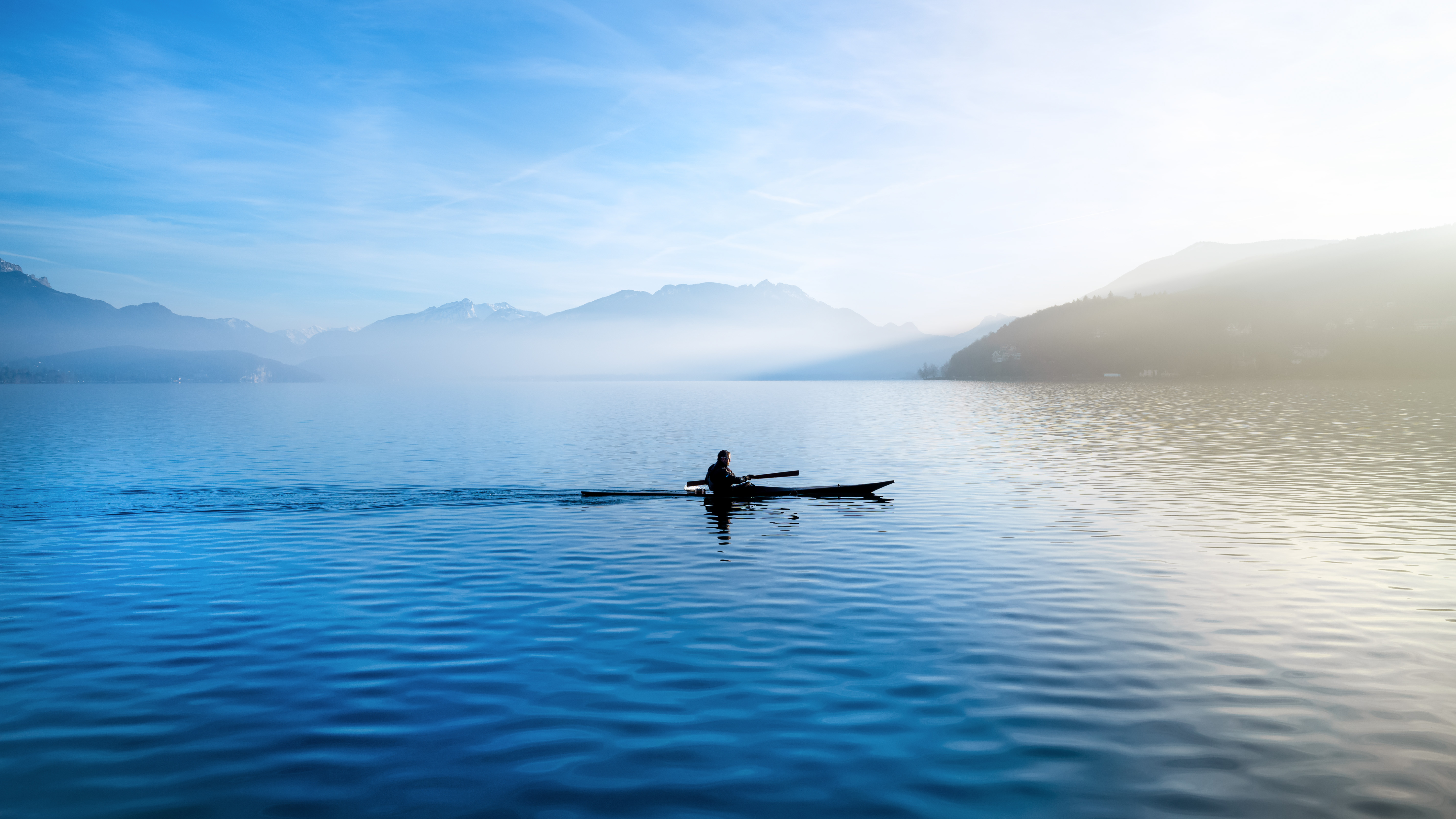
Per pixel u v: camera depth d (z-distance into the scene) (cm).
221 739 904
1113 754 858
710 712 970
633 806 749
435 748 876
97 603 1501
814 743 884
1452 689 1042
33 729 934
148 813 744
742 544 2055
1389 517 2405
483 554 1947
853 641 1245
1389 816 733
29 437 6109
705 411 10575
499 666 1141
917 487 3138
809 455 4562
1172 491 2966
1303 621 1348
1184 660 1155
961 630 1308
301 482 3428
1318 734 906
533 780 801
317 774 817
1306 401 11381
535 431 6712
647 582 1648
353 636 1288
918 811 743
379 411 10619
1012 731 915
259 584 1648
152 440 5831
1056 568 1759
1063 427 6725
